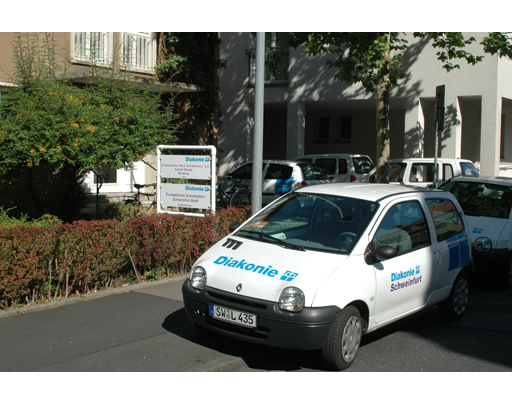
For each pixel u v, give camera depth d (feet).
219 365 16.92
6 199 37.60
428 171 46.29
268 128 82.64
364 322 17.80
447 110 59.41
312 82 64.75
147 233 25.95
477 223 28.50
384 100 39.32
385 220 19.27
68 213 37.78
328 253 17.87
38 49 35.68
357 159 56.44
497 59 56.54
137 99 34.99
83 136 29.45
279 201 21.58
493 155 57.77
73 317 20.83
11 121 29.53
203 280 18.08
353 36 38.19
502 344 19.97
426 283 20.27
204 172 29.86
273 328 16.24
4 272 20.54
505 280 27.63
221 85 69.31
